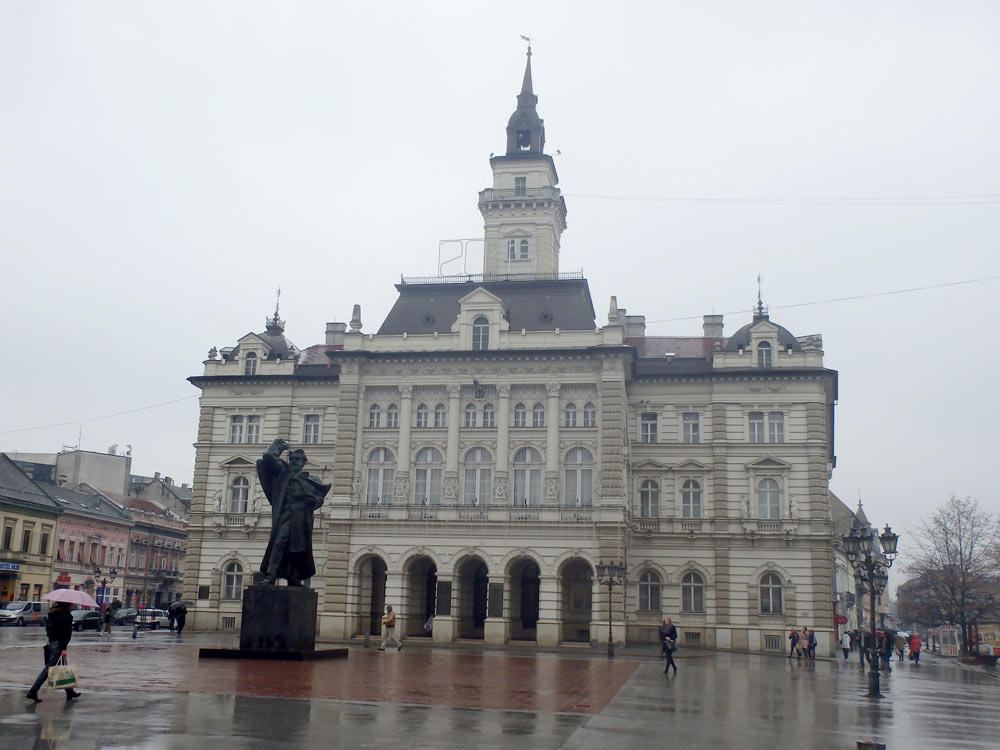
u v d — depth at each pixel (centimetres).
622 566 6769
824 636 7362
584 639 7638
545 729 2186
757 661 6188
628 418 8062
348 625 7456
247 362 8700
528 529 7319
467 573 7775
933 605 12081
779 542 7588
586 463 7488
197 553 8375
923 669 7119
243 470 8481
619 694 3180
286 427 8475
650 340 8869
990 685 5150
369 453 7831
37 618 8669
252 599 3719
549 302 8150
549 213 8862
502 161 9094
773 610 7538
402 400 7819
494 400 7731
